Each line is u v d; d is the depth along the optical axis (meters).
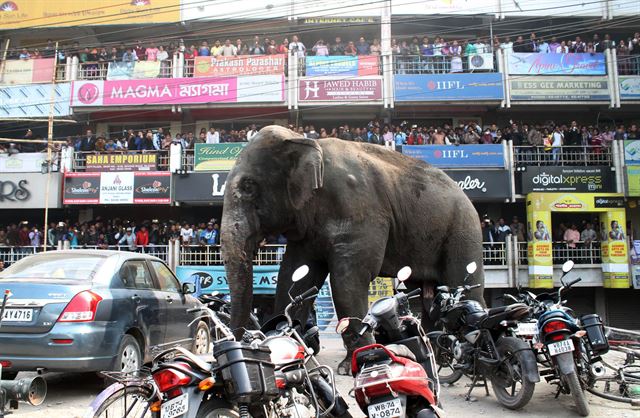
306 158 6.78
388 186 7.57
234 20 20.16
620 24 20.12
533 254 16.89
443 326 6.96
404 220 7.72
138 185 17.77
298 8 19.97
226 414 3.55
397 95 18.58
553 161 18.03
